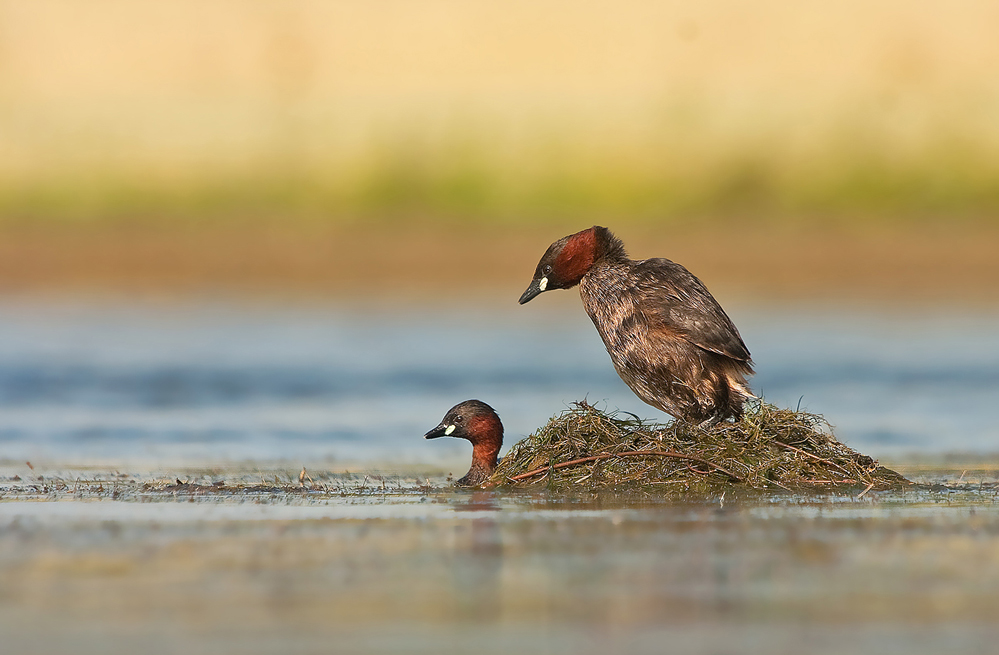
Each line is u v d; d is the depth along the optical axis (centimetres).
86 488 1045
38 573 736
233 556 777
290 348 1905
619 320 1091
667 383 1080
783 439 1055
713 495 989
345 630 633
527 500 977
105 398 1550
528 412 1431
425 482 1077
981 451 1220
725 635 623
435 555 776
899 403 1496
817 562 753
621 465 1035
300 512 927
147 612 662
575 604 671
